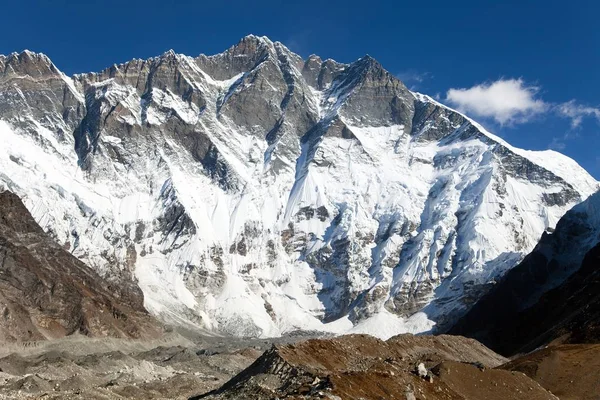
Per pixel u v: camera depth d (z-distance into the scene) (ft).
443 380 460.55
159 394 559.79
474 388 465.06
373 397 385.09
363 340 592.19
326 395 363.56
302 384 391.45
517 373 499.92
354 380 397.80
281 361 431.02
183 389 583.17
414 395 406.62
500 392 468.34
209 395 426.51
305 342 490.90
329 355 486.38
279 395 378.53
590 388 608.19
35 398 470.80
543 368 643.86
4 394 509.35
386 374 418.51
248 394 389.39
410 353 642.63
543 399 476.54
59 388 574.15
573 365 644.69
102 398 484.33
